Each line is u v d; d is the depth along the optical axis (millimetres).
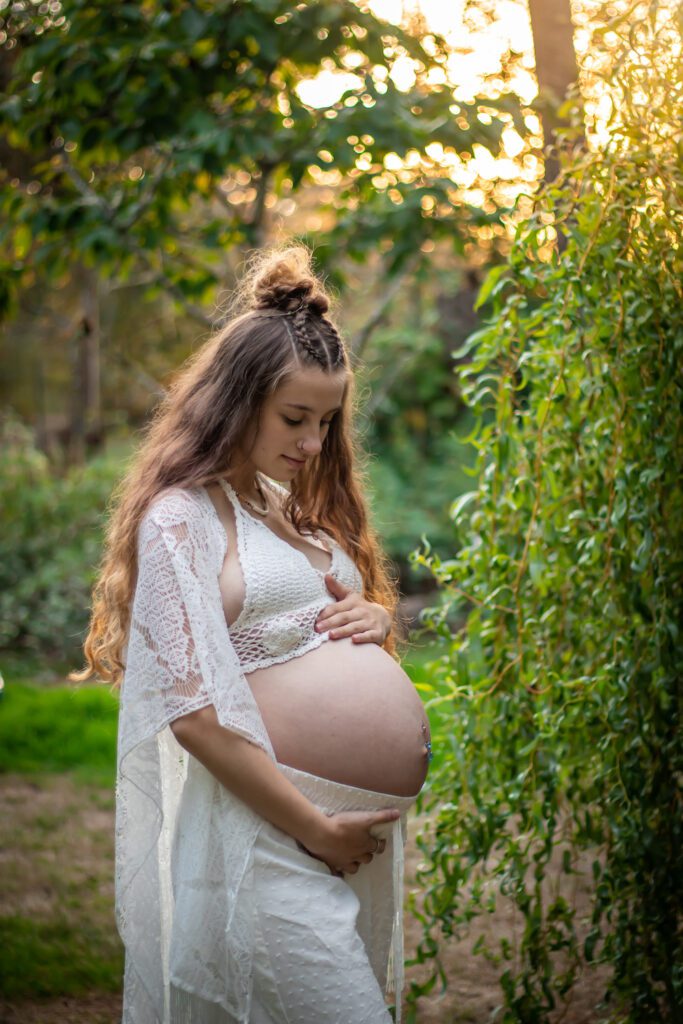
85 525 8789
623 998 2443
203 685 1751
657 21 2354
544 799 2547
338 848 1824
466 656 2670
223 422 1933
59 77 4602
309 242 5691
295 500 2219
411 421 10758
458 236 5328
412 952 3232
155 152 5258
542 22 3094
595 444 2527
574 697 2520
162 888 1957
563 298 2480
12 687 6441
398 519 9492
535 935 2566
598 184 2404
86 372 11195
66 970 3092
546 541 2578
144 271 8812
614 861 2482
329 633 1977
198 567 1827
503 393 2604
